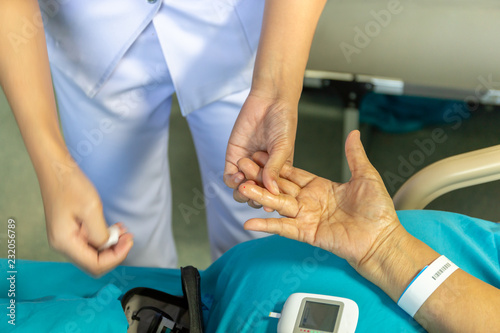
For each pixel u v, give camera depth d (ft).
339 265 3.06
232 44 3.77
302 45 3.32
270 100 3.29
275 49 3.31
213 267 3.80
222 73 3.87
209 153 4.45
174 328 3.06
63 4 3.53
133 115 4.07
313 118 7.64
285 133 3.19
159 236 4.97
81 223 2.96
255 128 3.33
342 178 6.65
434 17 6.57
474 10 6.57
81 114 4.06
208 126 4.22
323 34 6.68
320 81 6.85
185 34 3.66
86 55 3.72
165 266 5.21
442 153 7.07
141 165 4.41
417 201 3.59
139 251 4.91
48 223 2.94
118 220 4.68
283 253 3.21
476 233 3.27
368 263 2.89
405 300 2.76
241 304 3.06
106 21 3.54
